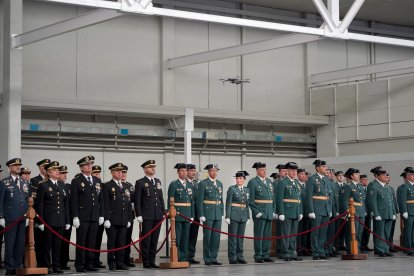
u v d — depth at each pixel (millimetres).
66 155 24281
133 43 25547
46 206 14656
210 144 27078
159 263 16516
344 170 26156
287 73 28719
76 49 24406
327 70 29469
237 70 27781
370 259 17688
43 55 23781
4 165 20672
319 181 17734
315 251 17734
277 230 18359
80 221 14914
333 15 18984
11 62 20688
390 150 26750
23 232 14570
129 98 25328
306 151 29219
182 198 16281
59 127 23859
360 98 27516
